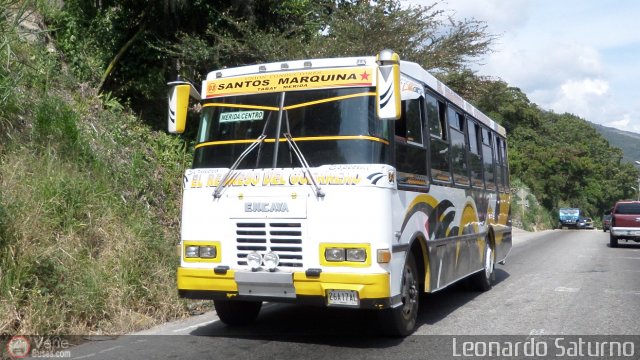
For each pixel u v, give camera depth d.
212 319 8.50
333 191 6.51
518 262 16.88
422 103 8.01
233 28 14.71
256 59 14.59
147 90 14.38
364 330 7.76
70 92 12.27
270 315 8.73
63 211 8.52
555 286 11.77
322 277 6.43
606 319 8.50
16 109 9.57
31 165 8.88
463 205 9.71
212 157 7.18
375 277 6.33
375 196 6.45
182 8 13.98
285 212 6.64
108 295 7.92
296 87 7.02
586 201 71.25
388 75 6.45
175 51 14.31
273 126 6.98
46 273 7.43
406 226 7.11
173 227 11.20
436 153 8.46
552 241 27.55
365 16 15.38
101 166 10.32
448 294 11.01
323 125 6.79
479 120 11.23
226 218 6.91
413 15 15.67
